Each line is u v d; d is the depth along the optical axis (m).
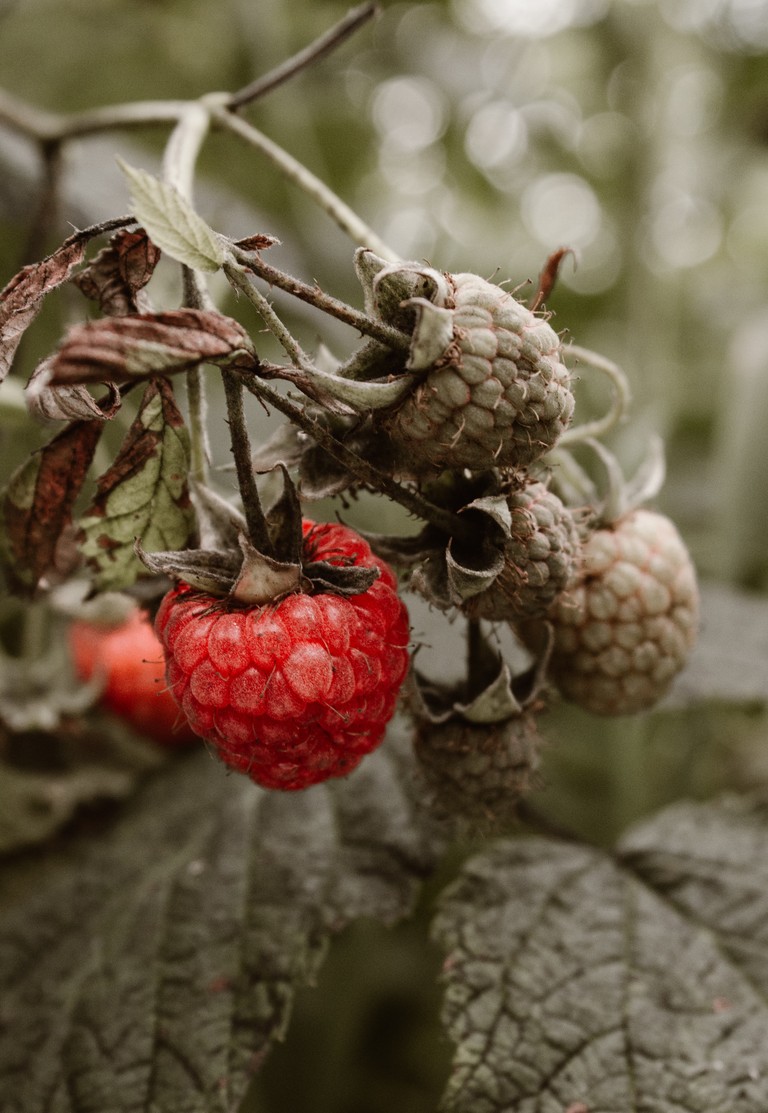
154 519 0.16
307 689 0.15
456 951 0.18
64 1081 0.18
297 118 0.30
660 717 0.26
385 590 0.16
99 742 0.21
